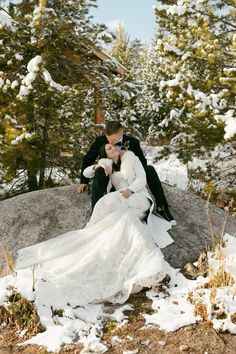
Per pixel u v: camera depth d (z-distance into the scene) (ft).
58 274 12.03
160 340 9.78
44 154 25.18
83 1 28.19
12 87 23.12
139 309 11.18
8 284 11.57
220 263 12.35
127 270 11.82
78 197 17.01
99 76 30.19
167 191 18.10
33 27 25.08
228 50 24.20
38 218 15.81
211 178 27.73
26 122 24.06
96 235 12.89
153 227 14.17
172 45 24.52
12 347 9.92
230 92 23.06
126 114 36.09
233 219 16.96
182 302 11.29
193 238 14.80
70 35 27.50
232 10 23.91
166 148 28.35
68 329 10.30
